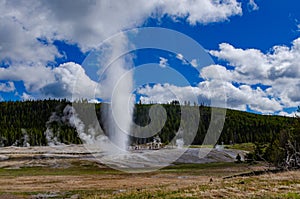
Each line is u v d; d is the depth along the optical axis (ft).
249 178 82.64
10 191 118.83
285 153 113.91
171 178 158.51
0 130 451.12
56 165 246.06
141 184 132.26
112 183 141.79
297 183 65.67
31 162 262.88
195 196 56.59
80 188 125.39
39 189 124.88
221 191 59.82
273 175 83.66
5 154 309.83
